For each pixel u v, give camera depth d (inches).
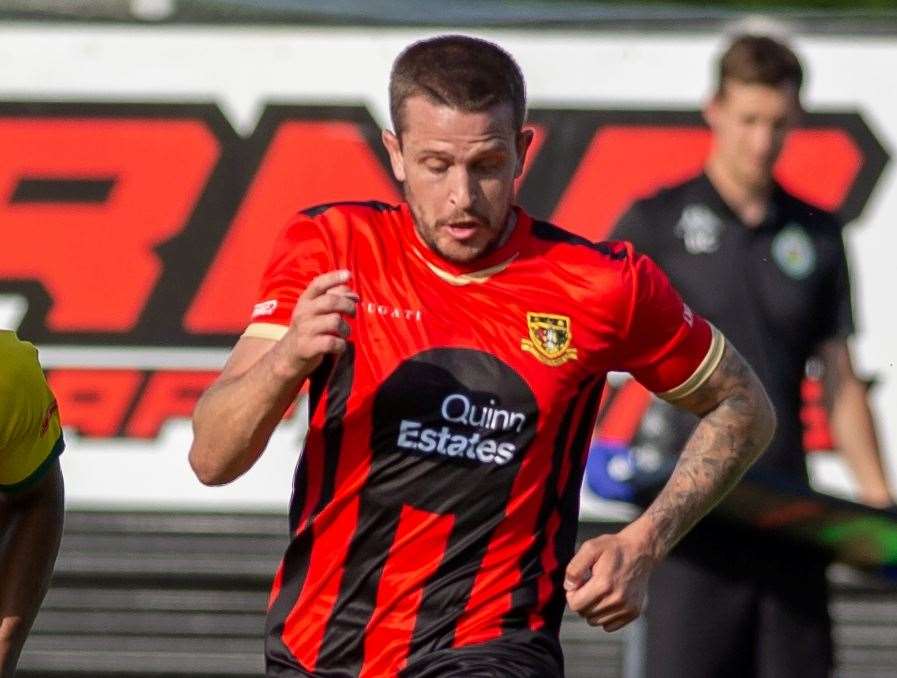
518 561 491.8
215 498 1000.2
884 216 997.8
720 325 840.9
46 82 1004.6
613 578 478.0
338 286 458.3
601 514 987.3
